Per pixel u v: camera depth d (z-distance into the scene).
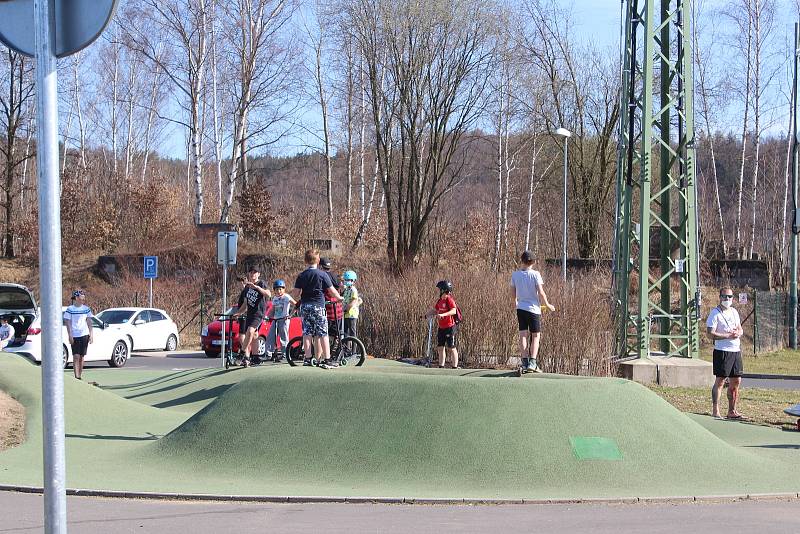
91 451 10.63
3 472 9.29
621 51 22.03
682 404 16.53
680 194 21.84
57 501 3.56
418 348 24.36
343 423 9.91
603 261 39.22
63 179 46.16
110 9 3.51
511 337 22.69
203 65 41.03
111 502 8.05
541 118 46.94
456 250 44.97
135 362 25.92
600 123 45.84
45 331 3.54
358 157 56.41
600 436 9.62
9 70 48.41
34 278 44.22
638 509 7.93
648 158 20.92
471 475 9.04
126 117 53.41
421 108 38.09
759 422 14.20
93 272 41.03
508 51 39.56
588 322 21.12
